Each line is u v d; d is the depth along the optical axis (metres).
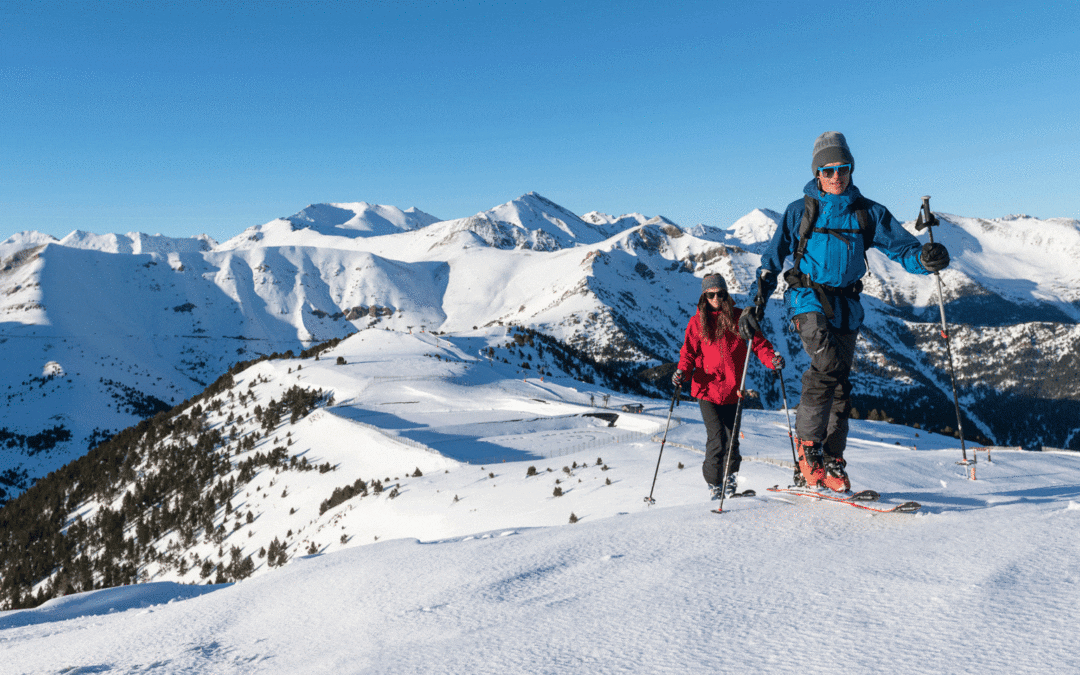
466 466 50.56
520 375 103.25
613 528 4.44
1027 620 2.00
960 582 2.44
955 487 5.47
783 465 20.97
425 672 2.27
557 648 2.31
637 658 2.11
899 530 3.46
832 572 2.79
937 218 3.99
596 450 47.62
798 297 4.38
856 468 10.26
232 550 50.44
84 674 3.08
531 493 36.66
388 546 5.73
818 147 4.22
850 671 1.79
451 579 3.75
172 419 98.94
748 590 2.69
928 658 1.81
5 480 150.62
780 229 4.57
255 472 67.00
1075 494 4.51
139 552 61.06
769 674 1.85
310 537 45.09
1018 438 196.25
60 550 69.12
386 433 65.00
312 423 74.94
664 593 2.81
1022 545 2.90
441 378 92.38
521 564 3.82
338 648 2.87
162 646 3.44
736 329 5.02
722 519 4.13
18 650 4.40
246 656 3.03
